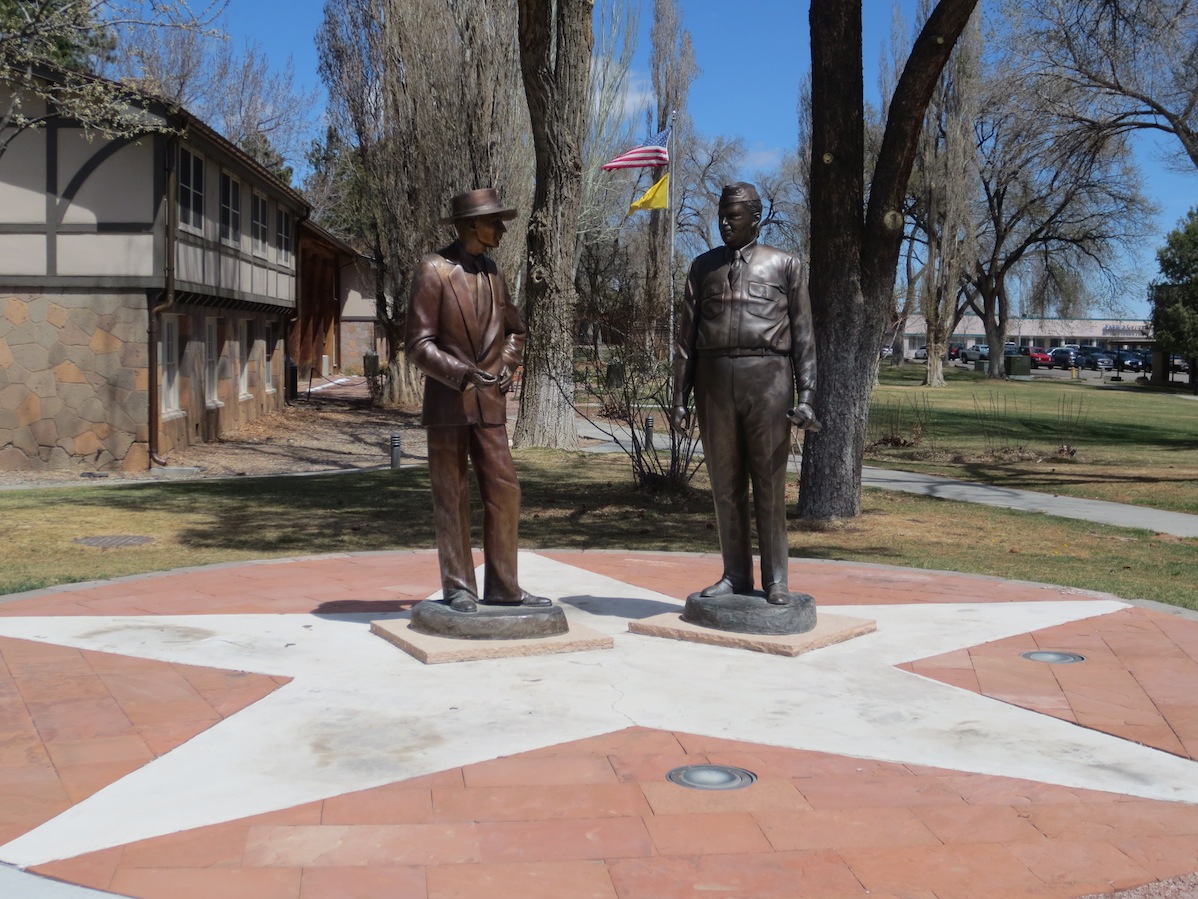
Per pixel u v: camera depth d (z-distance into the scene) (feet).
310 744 16.61
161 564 33.96
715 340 22.95
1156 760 16.37
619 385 53.06
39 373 60.08
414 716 17.95
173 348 67.87
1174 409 132.77
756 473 23.24
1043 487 60.54
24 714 17.88
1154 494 57.67
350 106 100.58
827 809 14.40
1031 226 204.23
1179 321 189.88
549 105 61.00
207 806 14.29
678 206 156.87
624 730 17.39
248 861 12.72
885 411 115.44
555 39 63.52
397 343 108.47
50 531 39.88
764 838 13.51
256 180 77.25
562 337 63.21
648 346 51.93
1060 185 114.01
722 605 23.08
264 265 85.71
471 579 23.07
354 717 17.87
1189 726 17.84
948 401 138.51
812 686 19.88
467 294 22.03
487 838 13.41
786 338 22.98
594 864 12.76
